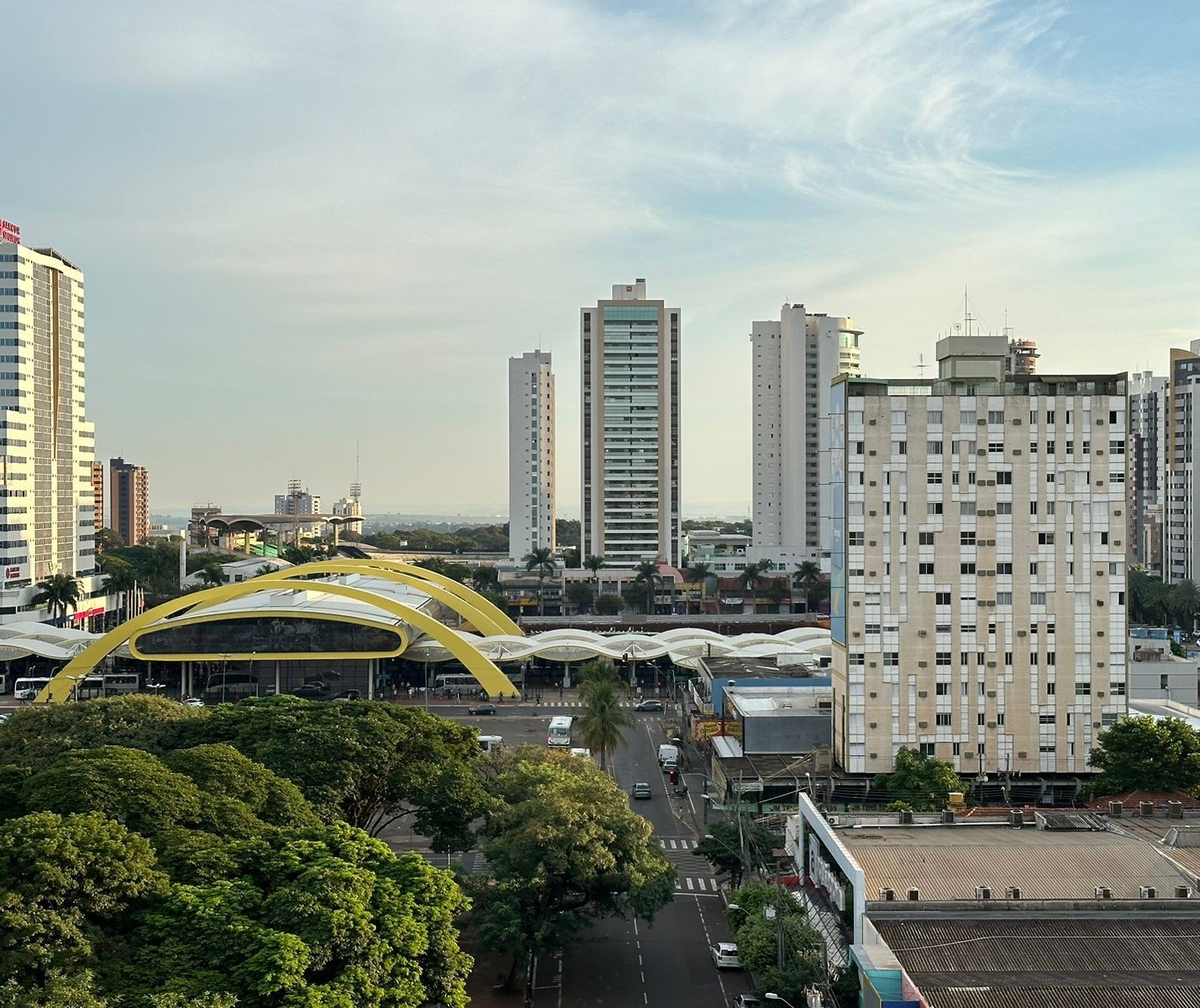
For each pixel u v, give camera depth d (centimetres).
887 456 13625
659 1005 8606
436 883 7469
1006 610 13625
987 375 13838
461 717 19088
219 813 8212
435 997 7131
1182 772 11794
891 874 8225
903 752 13050
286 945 6338
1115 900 7731
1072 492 13675
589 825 9106
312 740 10256
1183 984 6756
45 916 6231
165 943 6438
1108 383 13762
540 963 9469
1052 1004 6562
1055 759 13625
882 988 6862
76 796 7850
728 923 10362
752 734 14325
